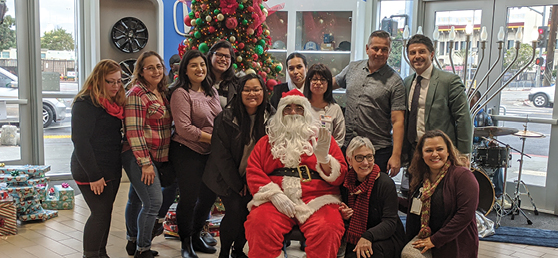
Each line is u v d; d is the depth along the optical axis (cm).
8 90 502
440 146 250
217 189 265
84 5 533
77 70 550
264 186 247
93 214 259
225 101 308
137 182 269
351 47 530
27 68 510
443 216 247
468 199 239
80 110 246
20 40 502
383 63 302
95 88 247
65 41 538
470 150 304
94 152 252
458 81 305
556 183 455
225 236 269
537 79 460
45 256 309
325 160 247
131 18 544
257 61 393
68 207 423
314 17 545
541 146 463
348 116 312
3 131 502
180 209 289
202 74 279
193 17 381
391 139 310
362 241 238
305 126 255
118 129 262
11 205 350
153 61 270
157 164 284
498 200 434
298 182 249
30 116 517
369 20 550
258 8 378
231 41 366
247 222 243
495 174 459
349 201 255
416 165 261
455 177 247
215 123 267
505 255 339
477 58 493
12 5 495
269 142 259
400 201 279
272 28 553
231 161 265
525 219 435
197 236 308
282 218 241
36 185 405
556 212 452
